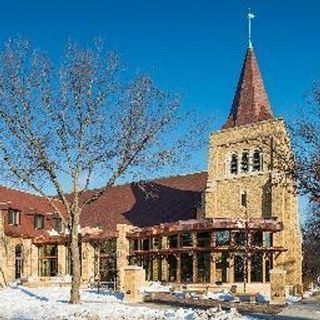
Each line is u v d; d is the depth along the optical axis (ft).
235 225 142.61
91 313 73.92
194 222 149.28
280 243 147.95
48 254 176.76
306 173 72.74
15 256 168.55
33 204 186.19
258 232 146.92
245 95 174.50
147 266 160.86
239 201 162.81
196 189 182.09
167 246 155.84
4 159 89.71
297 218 153.28
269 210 155.12
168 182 192.44
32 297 102.01
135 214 184.96
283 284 85.46
